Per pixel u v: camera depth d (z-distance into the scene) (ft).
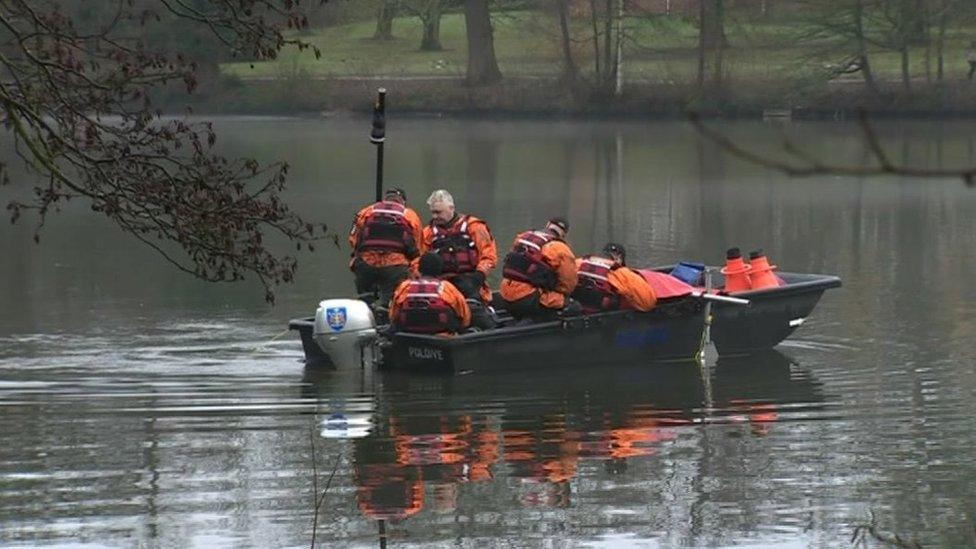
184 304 213.46
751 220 332.19
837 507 116.06
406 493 120.06
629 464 129.18
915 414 147.23
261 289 227.61
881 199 375.86
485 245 168.45
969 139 501.97
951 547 104.01
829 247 286.46
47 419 143.74
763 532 109.81
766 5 567.18
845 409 149.59
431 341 158.10
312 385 157.79
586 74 625.82
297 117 616.39
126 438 136.56
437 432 139.44
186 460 129.08
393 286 170.91
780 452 132.98
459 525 111.96
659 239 299.79
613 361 168.14
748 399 153.99
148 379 161.27
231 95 614.75
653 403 152.05
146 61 94.73
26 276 242.58
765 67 571.28
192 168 95.50
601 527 111.34
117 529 110.52
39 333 190.39
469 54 629.10
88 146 92.84
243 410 147.33
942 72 563.07
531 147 510.17
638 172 437.99
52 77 92.73
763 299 177.68
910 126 548.72
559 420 144.05
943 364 171.63
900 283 237.66
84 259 262.06
